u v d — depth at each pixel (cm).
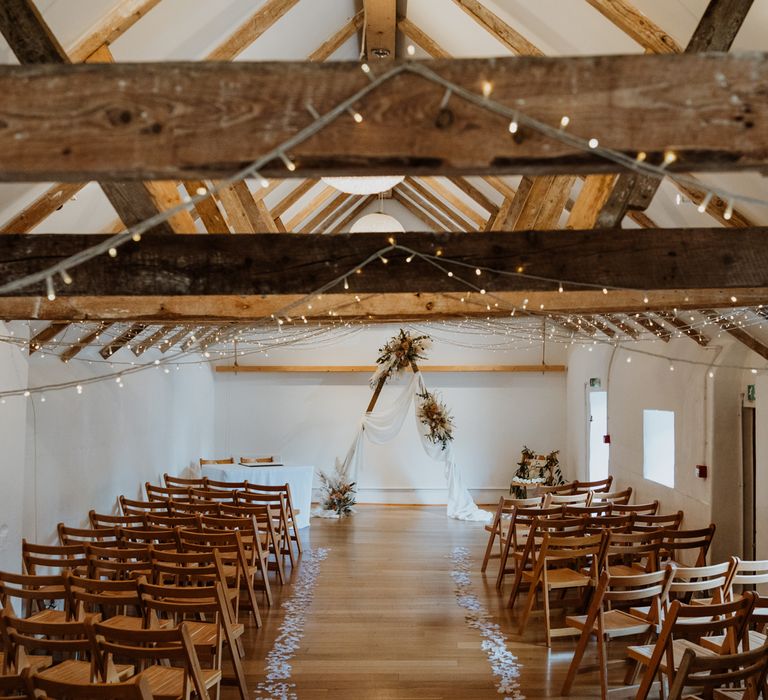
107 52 455
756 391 695
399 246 438
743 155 242
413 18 668
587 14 494
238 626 504
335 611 679
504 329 1221
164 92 243
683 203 600
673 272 448
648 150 242
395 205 1239
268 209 920
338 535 1012
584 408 1165
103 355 830
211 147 242
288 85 244
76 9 410
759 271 447
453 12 605
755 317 658
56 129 242
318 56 669
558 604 645
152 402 993
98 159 242
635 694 495
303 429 1286
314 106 243
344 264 453
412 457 1282
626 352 988
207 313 634
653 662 420
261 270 448
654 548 595
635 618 515
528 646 591
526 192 655
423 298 648
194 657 379
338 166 243
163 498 863
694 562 762
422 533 1027
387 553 907
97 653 378
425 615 667
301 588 752
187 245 448
